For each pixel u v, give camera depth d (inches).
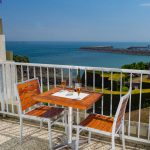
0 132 167.0
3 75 191.2
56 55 3004.4
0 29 221.1
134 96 329.1
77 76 155.2
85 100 119.8
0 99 197.0
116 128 114.7
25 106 141.9
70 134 137.1
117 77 320.8
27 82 144.1
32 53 3326.8
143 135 147.7
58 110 146.9
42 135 161.8
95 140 152.3
